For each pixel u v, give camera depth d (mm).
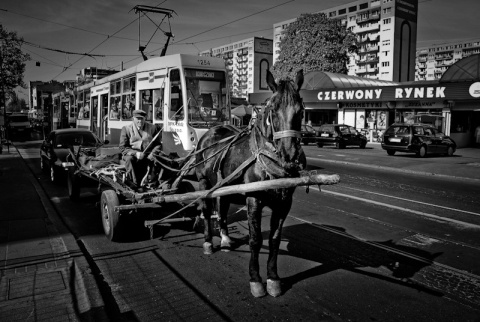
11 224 6676
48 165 13234
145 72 12297
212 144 5637
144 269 5074
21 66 33500
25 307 3801
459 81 25938
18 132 36031
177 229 6957
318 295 4336
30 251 5375
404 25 83312
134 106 13109
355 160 19125
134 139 6727
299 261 5375
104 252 5730
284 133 3828
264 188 3877
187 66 10812
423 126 21672
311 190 10789
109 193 6230
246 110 31500
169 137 10219
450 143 22250
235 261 5383
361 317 3865
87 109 19891
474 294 4402
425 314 3936
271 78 4242
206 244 5656
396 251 5809
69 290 4184
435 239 6422
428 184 12352
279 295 4312
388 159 19734
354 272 5000
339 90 32812
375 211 8336
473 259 5516
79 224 7305
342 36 41562
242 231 6859
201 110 10805
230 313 3930
